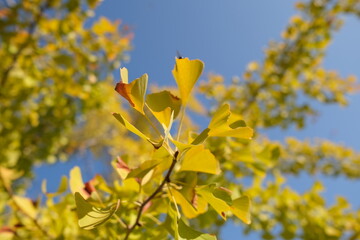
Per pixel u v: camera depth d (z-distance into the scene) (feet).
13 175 5.01
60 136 13.93
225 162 4.58
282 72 13.97
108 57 13.35
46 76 12.05
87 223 1.89
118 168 2.83
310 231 7.59
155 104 2.23
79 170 2.94
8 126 11.62
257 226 7.55
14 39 10.96
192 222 7.42
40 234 4.35
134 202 2.97
